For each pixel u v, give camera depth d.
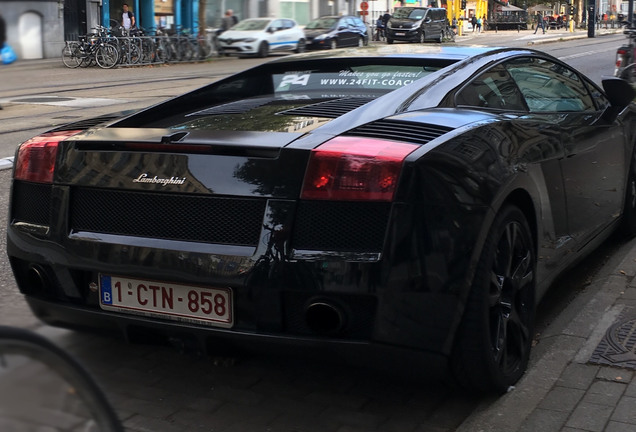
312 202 2.85
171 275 2.97
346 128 3.16
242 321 2.93
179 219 3.01
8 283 4.73
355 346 2.84
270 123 3.36
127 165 3.14
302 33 31.97
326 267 2.79
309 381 3.54
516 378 3.37
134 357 3.75
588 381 3.37
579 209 4.16
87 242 3.14
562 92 4.60
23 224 3.39
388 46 4.51
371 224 2.81
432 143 3.00
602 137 4.52
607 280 4.61
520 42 46.19
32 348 2.10
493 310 3.21
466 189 2.96
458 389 3.21
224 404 3.32
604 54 30.75
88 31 31.06
